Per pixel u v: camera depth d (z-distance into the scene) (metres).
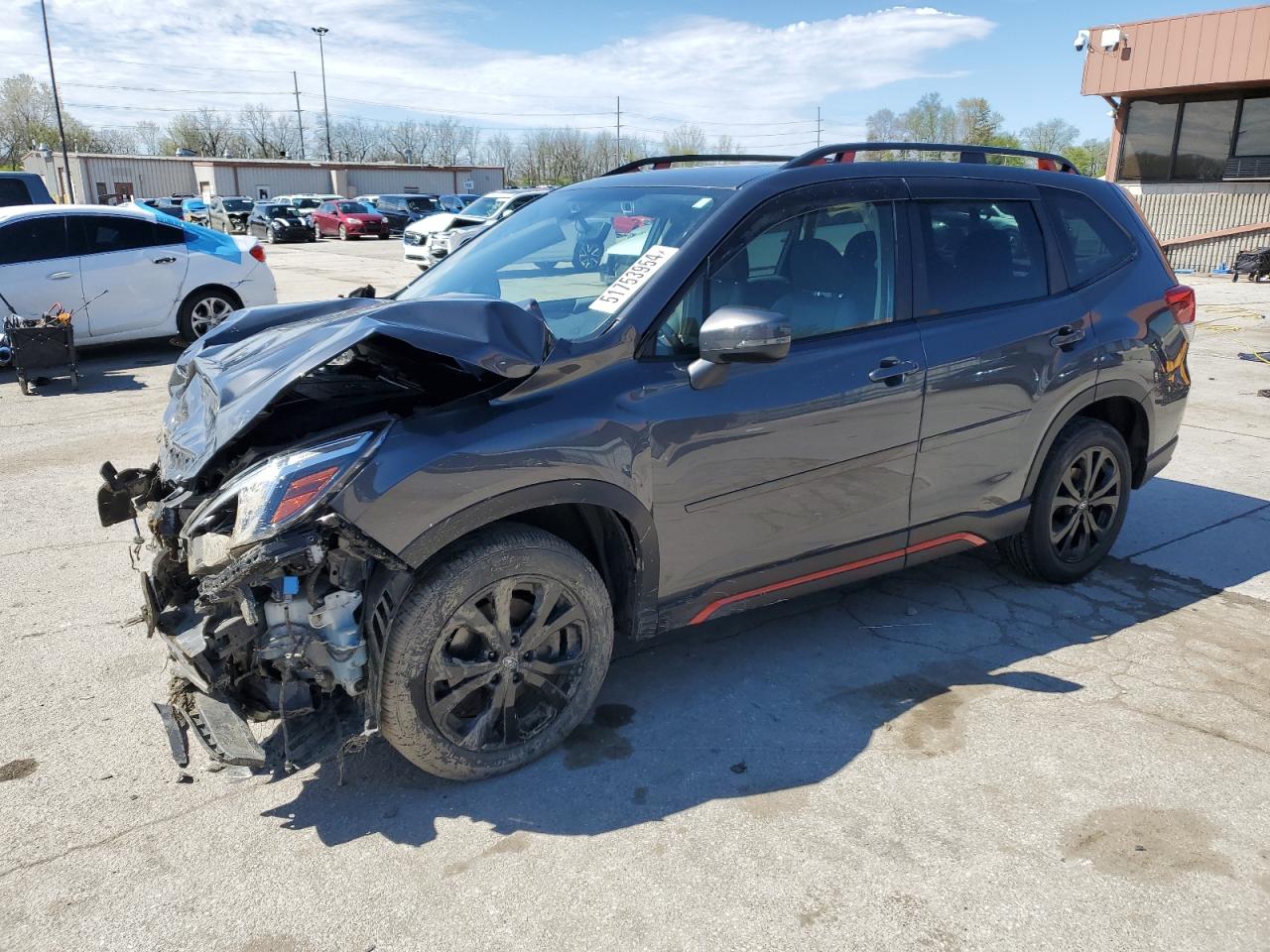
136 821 2.78
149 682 3.56
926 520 3.75
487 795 2.88
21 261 9.34
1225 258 20.20
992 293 3.81
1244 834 2.71
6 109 83.50
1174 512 5.41
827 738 3.19
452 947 2.31
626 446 2.91
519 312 2.81
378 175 56.69
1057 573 4.35
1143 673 3.61
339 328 2.93
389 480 2.54
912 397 3.49
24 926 2.37
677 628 3.26
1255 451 6.64
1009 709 3.36
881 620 4.06
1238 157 20.66
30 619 4.07
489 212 19.91
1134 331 4.19
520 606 2.94
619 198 3.69
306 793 2.90
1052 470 4.09
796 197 3.37
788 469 3.27
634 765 3.04
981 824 2.75
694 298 3.12
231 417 2.69
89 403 8.24
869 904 2.44
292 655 2.54
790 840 2.68
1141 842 2.67
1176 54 20.22
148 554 4.72
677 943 2.32
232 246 10.67
